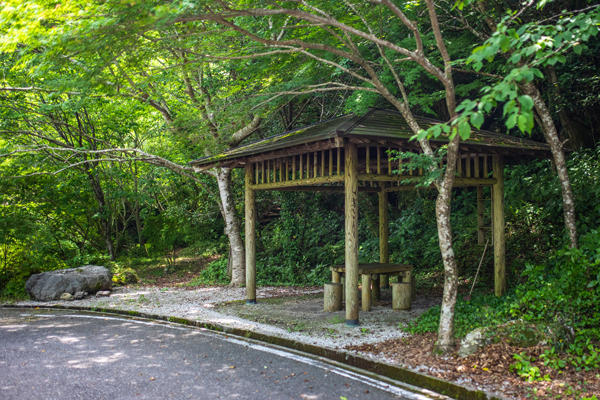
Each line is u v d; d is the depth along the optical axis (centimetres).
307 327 727
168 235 1680
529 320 581
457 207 1380
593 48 918
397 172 703
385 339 641
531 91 700
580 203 901
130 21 485
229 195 1338
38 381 491
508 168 1232
